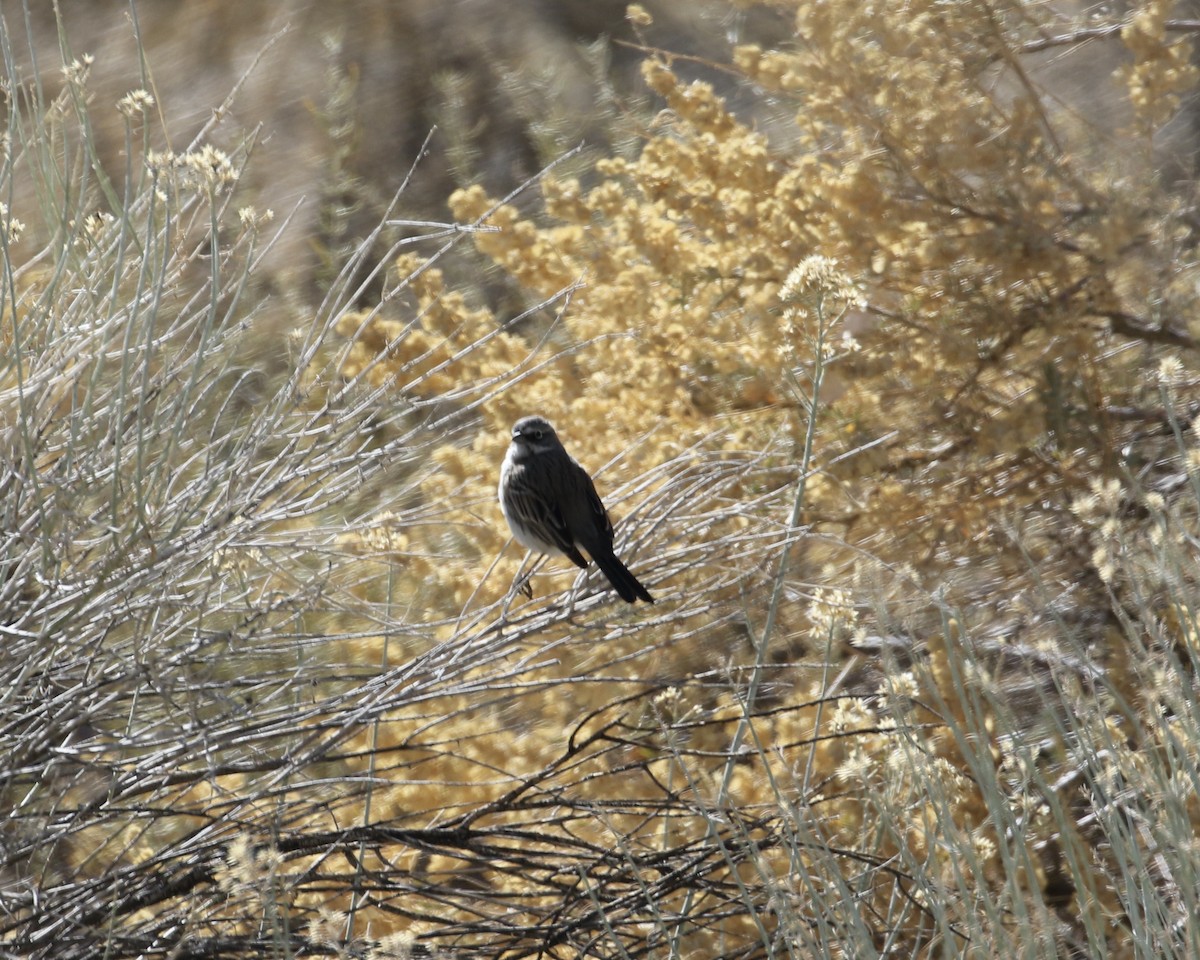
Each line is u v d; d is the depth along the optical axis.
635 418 12.47
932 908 6.68
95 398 9.10
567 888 8.38
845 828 8.95
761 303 11.68
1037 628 10.57
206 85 19.11
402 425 12.77
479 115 20.00
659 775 10.22
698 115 12.58
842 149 12.84
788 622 11.16
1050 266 11.26
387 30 20.27
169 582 7.84
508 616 9.88
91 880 7.77
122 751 9.08
